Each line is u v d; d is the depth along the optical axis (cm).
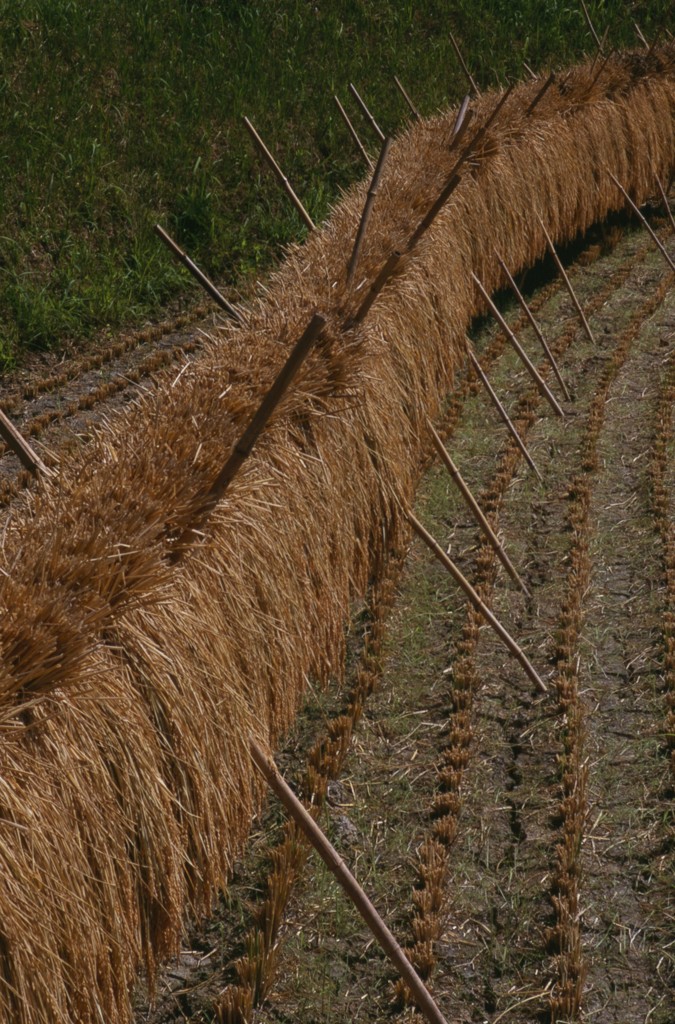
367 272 610
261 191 1202
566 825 448
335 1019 377
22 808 256
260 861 439
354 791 480
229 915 416
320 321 339
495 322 1027
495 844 450
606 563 651
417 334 644
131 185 1130
